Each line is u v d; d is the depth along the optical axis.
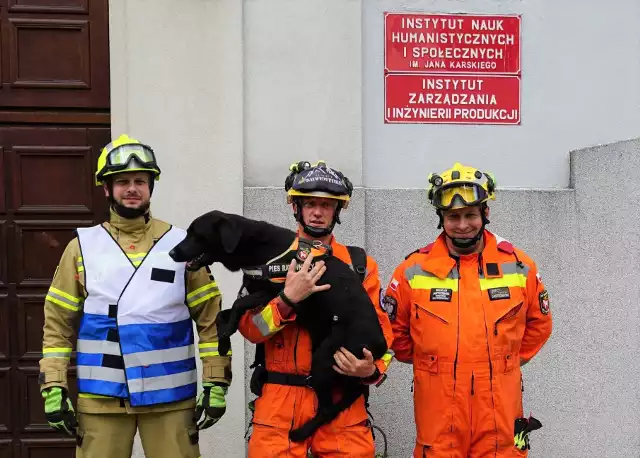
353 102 4.20
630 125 4.55
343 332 2.60
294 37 4.16
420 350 2.96
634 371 4.23
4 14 4.12
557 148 4.53
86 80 4.18
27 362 4.12
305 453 2.65
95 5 4.18
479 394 2.85
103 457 2.79
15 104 4.13
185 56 4.02
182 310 2.91
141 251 2.89
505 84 4.49
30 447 4.11
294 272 2.59
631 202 4.08
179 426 2.87
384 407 4.19
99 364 2.78
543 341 3.11
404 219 4.26
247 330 2.66
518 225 4.35
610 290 4.24
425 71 4.42
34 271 4.14
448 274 2.97
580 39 4.55
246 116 4.14
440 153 4.44
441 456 2.87
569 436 4.32
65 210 4.16
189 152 4.02
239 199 4.04
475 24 4.46
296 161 4.17
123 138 2.93
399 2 4.39
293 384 2.67
